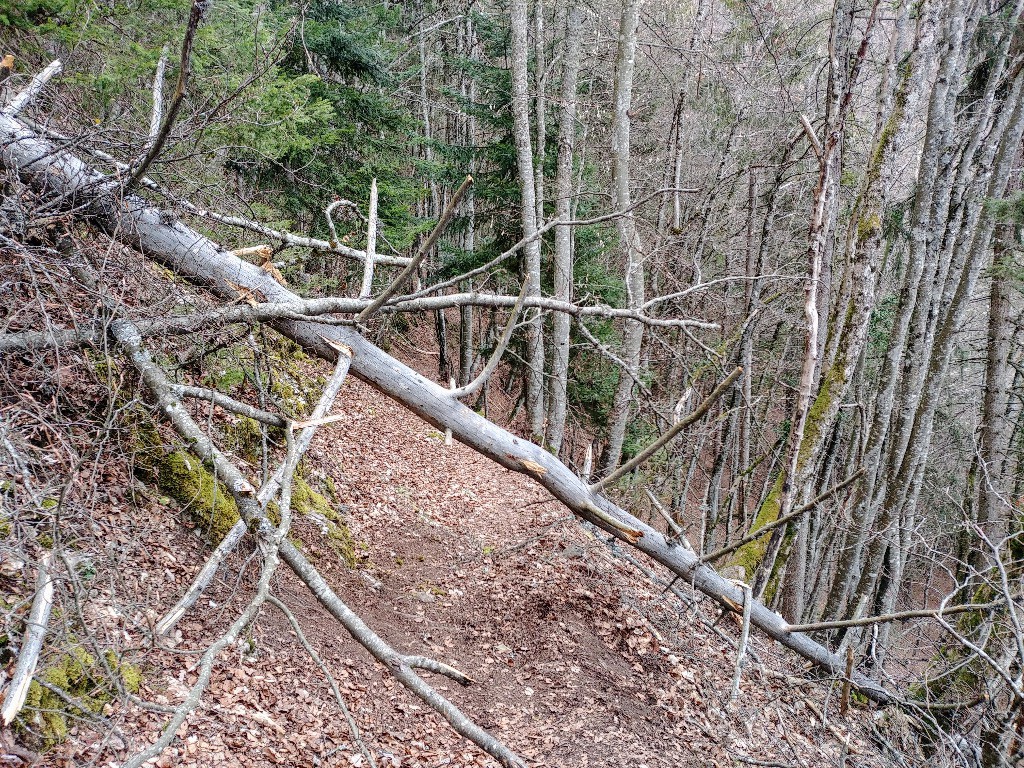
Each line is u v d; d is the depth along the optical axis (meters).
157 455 5.06
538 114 12.62
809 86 10.66
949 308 9.35
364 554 7.35
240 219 4.73
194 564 4.81
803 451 7.69
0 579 3.29
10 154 3.66
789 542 8.30
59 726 3.16
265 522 2.73
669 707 6.12
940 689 7.06
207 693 4.09
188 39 2.56
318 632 5.39
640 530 5.41
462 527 9.28
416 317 17.72
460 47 18.98
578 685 6.09
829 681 6.59
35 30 5.12
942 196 8.45
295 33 9.45
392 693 5.25
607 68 16.44
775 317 12.05
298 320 4.31
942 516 13.07
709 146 13.36
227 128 5.54
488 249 13.80
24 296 3.93
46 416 3.76
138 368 3.52
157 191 4.11
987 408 10.32
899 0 7.17
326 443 9.48
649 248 13.30
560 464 5.16
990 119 9.64
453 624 6.63
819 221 5.27
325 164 10.05
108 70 5.22
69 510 3.30
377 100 10.97
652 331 10.20
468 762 4.80
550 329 14.16
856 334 7.30
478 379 4.61
